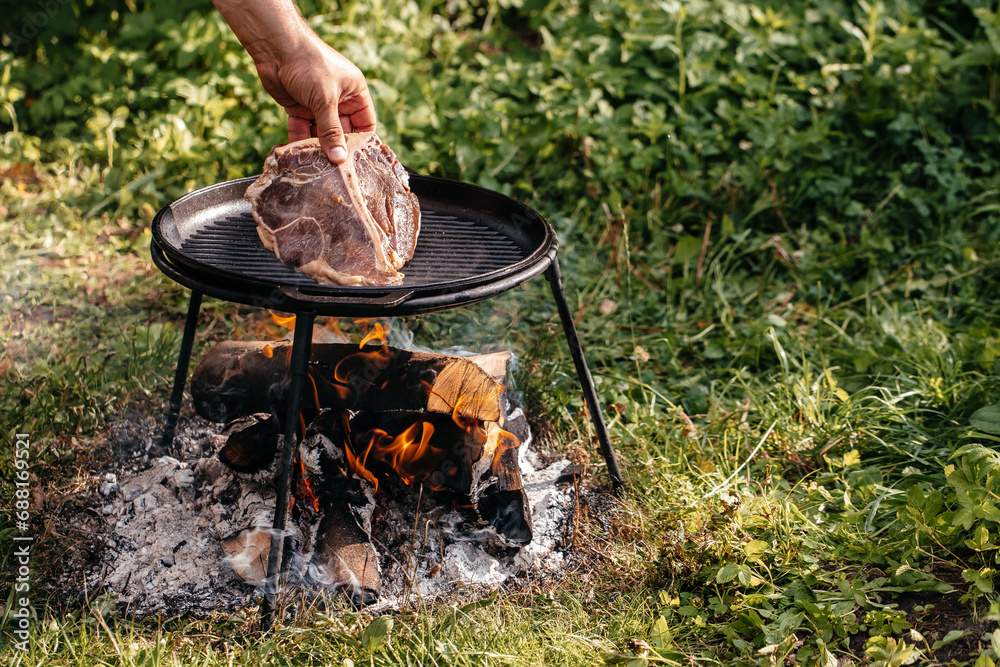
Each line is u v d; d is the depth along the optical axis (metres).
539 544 1.81
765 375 2.12
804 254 2.33
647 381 2.11
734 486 1.86
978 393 1.96
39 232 2.32
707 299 2.29
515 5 3.25
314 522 1.77
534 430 1.98
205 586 1.75
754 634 1.68
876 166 2.50
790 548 1.77
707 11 2.73
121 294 2.21
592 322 2.22
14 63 2.78
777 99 2.54
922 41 2.60
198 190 1.82
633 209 2.43
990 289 2.28
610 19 2.83
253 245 1.79
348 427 1.76
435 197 1.91
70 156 2.49
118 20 3.00
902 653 1.60
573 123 2.49
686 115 2.51
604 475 1.92
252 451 1.77
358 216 1.71
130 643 1.66
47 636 1.67
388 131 2.43
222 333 2.14
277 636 1.68
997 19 2.52
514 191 2.45
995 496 1.70
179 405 1.89
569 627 1.70
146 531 1.79
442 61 2.95
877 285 2.28
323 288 1.60
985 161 2.50
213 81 2.57
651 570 1.78
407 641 1.67
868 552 1.75
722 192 2.44
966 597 1.65
